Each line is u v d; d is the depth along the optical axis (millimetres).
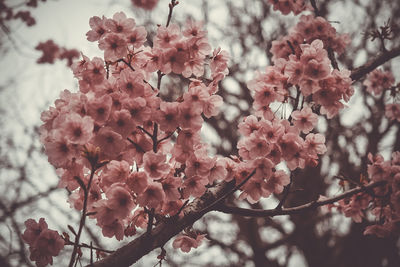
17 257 3289
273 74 2643
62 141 1788
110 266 1879
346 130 7598
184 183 2088
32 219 1922
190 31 2270
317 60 2352
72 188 2078
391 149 6969
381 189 2895
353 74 3398
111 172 1946
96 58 2115
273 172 2338
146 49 2213
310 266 7355
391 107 5004
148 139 2051
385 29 3561
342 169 7078
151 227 1959
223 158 2230
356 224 6766
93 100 1844
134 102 1906
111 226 2014
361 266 6754
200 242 2420
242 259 7656
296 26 3529
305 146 2338
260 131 2219
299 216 7629
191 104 1971
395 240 6613
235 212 2330
